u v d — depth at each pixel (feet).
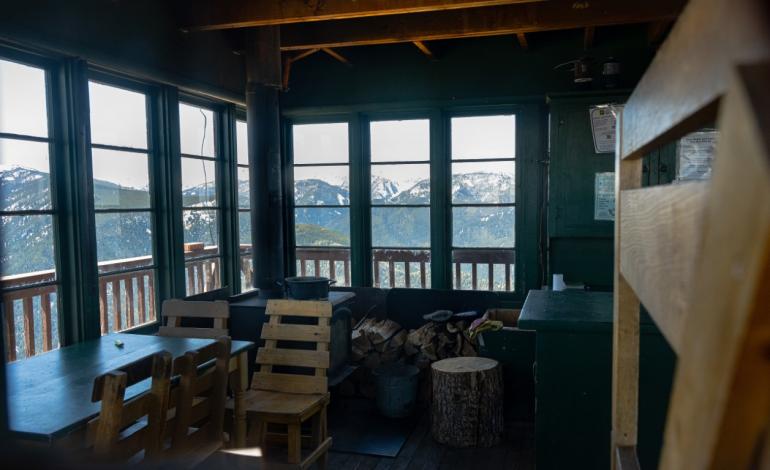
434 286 17.62
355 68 17.76
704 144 13.46
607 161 14.78
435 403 12.52
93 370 8.55
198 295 12.93
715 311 1.09
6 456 1.09
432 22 14.60
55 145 10.96
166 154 13.70
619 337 3.94
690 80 1.47
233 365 10.03
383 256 18.37
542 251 16.71
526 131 16.62
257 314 13.15
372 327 15.88
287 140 18.71
